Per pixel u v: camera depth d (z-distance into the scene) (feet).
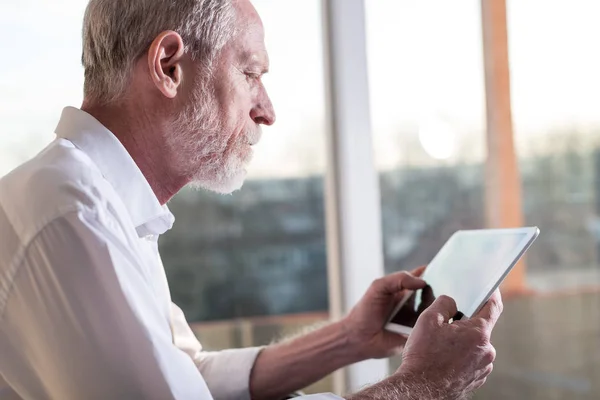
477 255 4.09
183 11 3.65
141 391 2.93
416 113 6.74
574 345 7.25
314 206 6.61
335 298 6.56
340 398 3.17
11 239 2.95
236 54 3.87
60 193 2.97
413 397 3.17
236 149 3.95
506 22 6.93
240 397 4.60
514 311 7.14
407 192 6.78
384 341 4.54
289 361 4.58
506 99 6.96
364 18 6.44
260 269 6.55
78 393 2.92
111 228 3.01
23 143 5.87
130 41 3.59
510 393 7.13
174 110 3.68
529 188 7.07
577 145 7.16
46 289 2.87
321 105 6.54
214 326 6.48
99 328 2.88
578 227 7.22
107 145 3.51
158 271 4.15
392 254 6.77
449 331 3.39
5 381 3.18
